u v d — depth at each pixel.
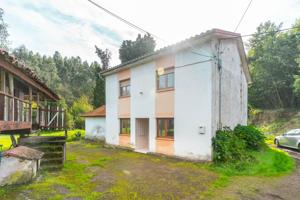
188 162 9.23
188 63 10.05
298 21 27.30
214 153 8.73
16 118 6.28
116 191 5.63
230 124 11.00
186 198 5.21
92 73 79.69
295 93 27.44
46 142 8.60
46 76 67.81
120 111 14.69
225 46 10.63
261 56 31.52
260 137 10.96
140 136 13.39
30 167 6.18
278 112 28.61
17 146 7.63
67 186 5.90
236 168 7.80
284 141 13.84
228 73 10.98
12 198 4.96
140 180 6.64
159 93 11.52
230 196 5.32
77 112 38.09
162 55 11.27
